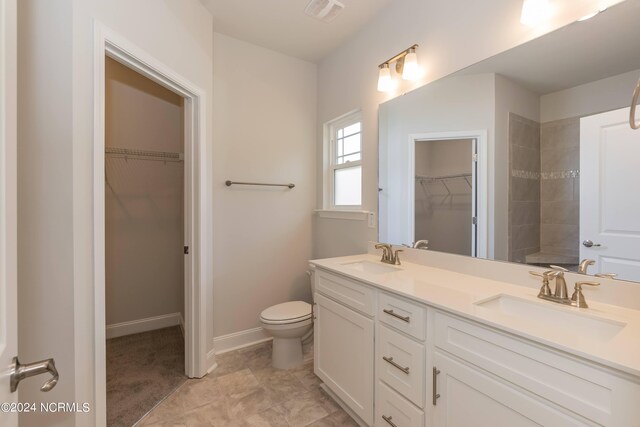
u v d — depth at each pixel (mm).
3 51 539
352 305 1621
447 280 1492
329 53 2740
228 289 2506
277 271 2766
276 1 2033
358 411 1563
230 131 2500
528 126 1374
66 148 1115
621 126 1119
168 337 2729
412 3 1906
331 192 2869
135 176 2818
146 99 2852
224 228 2480
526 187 1382
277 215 2758
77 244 1158
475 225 1585
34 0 1035
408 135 1954
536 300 1176
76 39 1153
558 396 823
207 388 1947
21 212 1000
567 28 1238
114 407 1749
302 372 2150
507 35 1434
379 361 1442
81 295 1180
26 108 1009
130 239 2801
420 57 1861
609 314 1027
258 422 1638
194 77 1965
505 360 942
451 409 1110
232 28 2357
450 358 1111
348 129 2672
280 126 2758
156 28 1612
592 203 1190
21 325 1001
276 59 2723
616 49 1124
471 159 1604
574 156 1239
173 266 2988
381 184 2178
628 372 688
